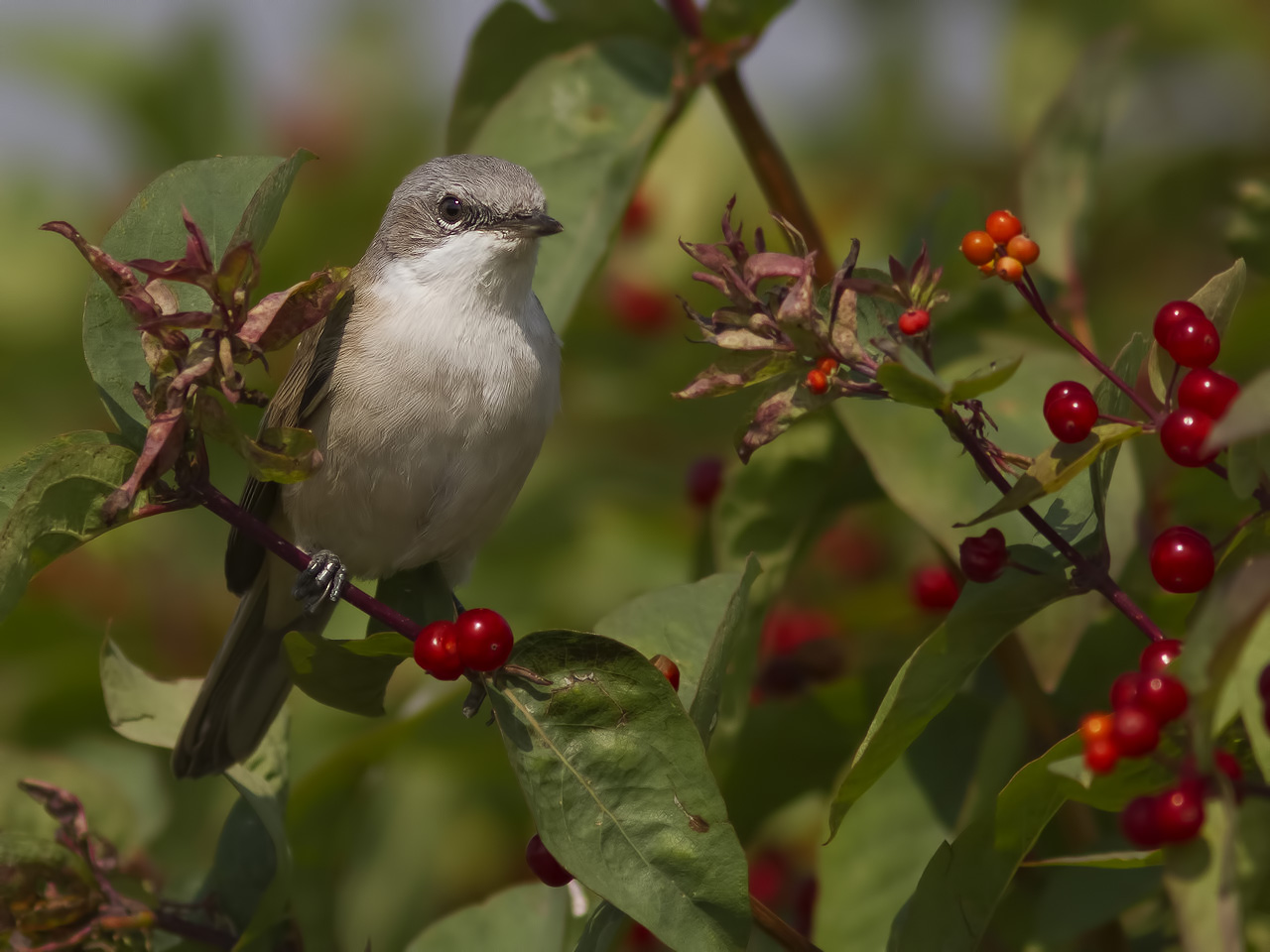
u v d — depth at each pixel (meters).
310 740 9.52
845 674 8.45
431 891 9.82
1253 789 4.18
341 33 11.23
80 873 6.37
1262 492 4.74
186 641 10.36
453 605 8.93
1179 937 6.84
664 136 8.37
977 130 11.06
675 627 6.50
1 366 10.55
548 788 5.40
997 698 7.46
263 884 6.94
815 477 8.14
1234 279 5.08
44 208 10.73
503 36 8.12
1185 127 10.58
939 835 7.15
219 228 5.91
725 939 5.20
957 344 7.86
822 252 8.05
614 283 10.67
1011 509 4.96
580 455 10.98
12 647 9.80
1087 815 6.77
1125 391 4.96
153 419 5.05
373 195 10.71
